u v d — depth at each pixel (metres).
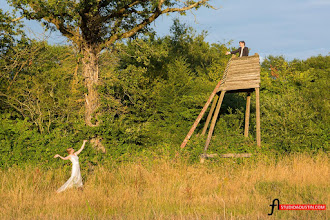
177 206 20.97
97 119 41.88
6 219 18.11
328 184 26.19
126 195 23.47
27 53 45.88
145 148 41.78
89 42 42.28
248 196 22.72
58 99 45.16
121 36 43.62
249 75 38.81
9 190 24.45
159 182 27.14
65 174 29.83
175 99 52.09
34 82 45.06
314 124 41.94
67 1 36.50
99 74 46.09
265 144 38.88
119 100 47.66
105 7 42.66
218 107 38.91
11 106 45.19
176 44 73.88
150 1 42.47
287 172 30.03
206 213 18.89
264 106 49.12
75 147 34.94
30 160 32.22
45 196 23.53
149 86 52.44
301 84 69.88
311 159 34.81
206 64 75.31
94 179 28.58
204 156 35.75
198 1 42.59
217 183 26.78
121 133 41.81
